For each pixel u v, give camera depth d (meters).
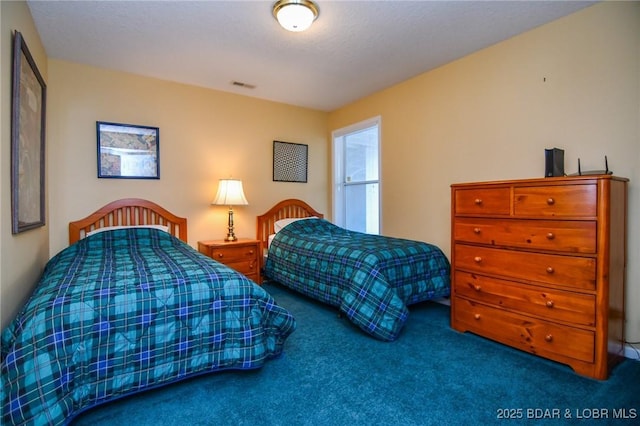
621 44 2.11
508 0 2.15
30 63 2.08
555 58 2.41
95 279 1.75
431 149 3.32
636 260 2.08
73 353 1.43
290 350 2.22
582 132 2.29
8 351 1.39
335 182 4.66
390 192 3.79
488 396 1.69
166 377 1.64
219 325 1.79
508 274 2.21
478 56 2.89
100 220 3.19
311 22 2.24
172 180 3.57
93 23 2.38
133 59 2.99
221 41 2.66
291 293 3.64
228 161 3.94
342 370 1.96
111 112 3.23
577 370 1.90
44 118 2.58
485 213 2.33
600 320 1.81
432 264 2.93
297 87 3.76
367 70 3.28
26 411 1.29
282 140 4.36
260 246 3.83
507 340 2.23
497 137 2.78
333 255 2.88
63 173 3.00
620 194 1.97
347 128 4.41
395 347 2.27
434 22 2.41
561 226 1.94
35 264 2.34
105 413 1.56
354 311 2.45
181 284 1.75
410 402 1.65
